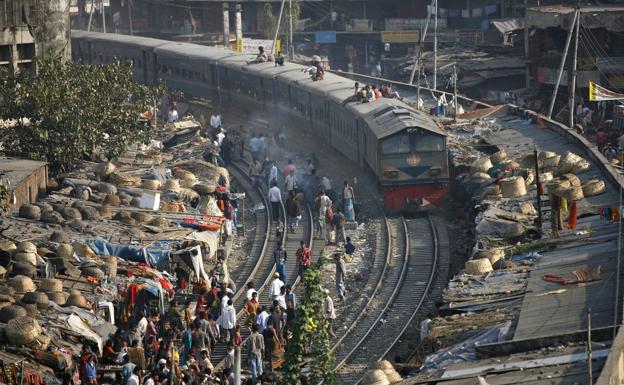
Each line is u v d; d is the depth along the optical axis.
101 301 69.44
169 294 75.31
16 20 128.38
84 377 61.25
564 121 137.62
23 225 82.75
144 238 81.94
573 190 81.56
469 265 68.62
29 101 104.06
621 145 110.19
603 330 50.81
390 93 133.38
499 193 90.75
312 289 54.91
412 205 107.62
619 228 72.00
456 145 113.75
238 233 106.69
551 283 62.53
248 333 76.31
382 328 78.31
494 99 163.62
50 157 105.62
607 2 174.38
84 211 86.12
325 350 54.97
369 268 92.75
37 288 68.75
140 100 113.12
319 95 136.12
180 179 105.12
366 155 116.69
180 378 62.91
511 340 52.81
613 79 143.25
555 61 150.88
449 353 54.50
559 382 46.47
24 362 58.84
